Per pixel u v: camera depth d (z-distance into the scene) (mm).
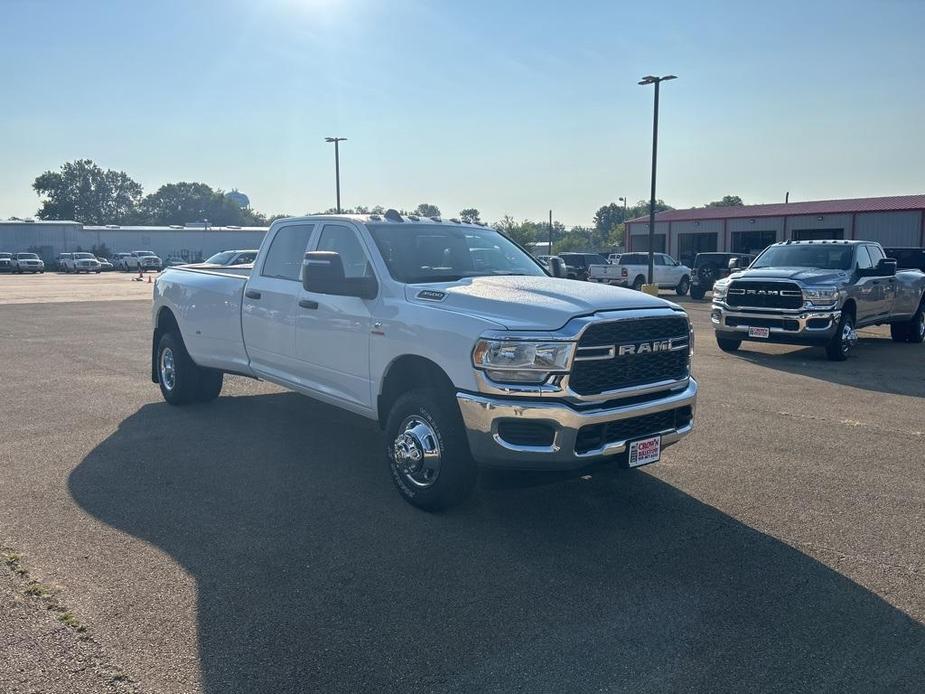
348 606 3979
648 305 5102
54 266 75000
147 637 3648
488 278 5855
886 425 7969
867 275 13352
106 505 5398
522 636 3699
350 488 5824
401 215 6477
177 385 8438
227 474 6133
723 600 4094
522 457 4680
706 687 3301
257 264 7254
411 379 5672
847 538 4953
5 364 11766
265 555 4590
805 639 3705
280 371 6898
